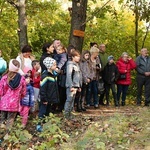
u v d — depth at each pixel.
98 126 5.64
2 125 5.45
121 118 5.70
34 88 6.61
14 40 14.52
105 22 13.79
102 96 8.38
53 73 5.92
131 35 13.40
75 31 7.95
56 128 5.09
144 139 4.75
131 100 11.63
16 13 14.06
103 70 8.12
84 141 4.73
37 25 13.95
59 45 6.68
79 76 6.49
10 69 5.35
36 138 5.54
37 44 13.99
